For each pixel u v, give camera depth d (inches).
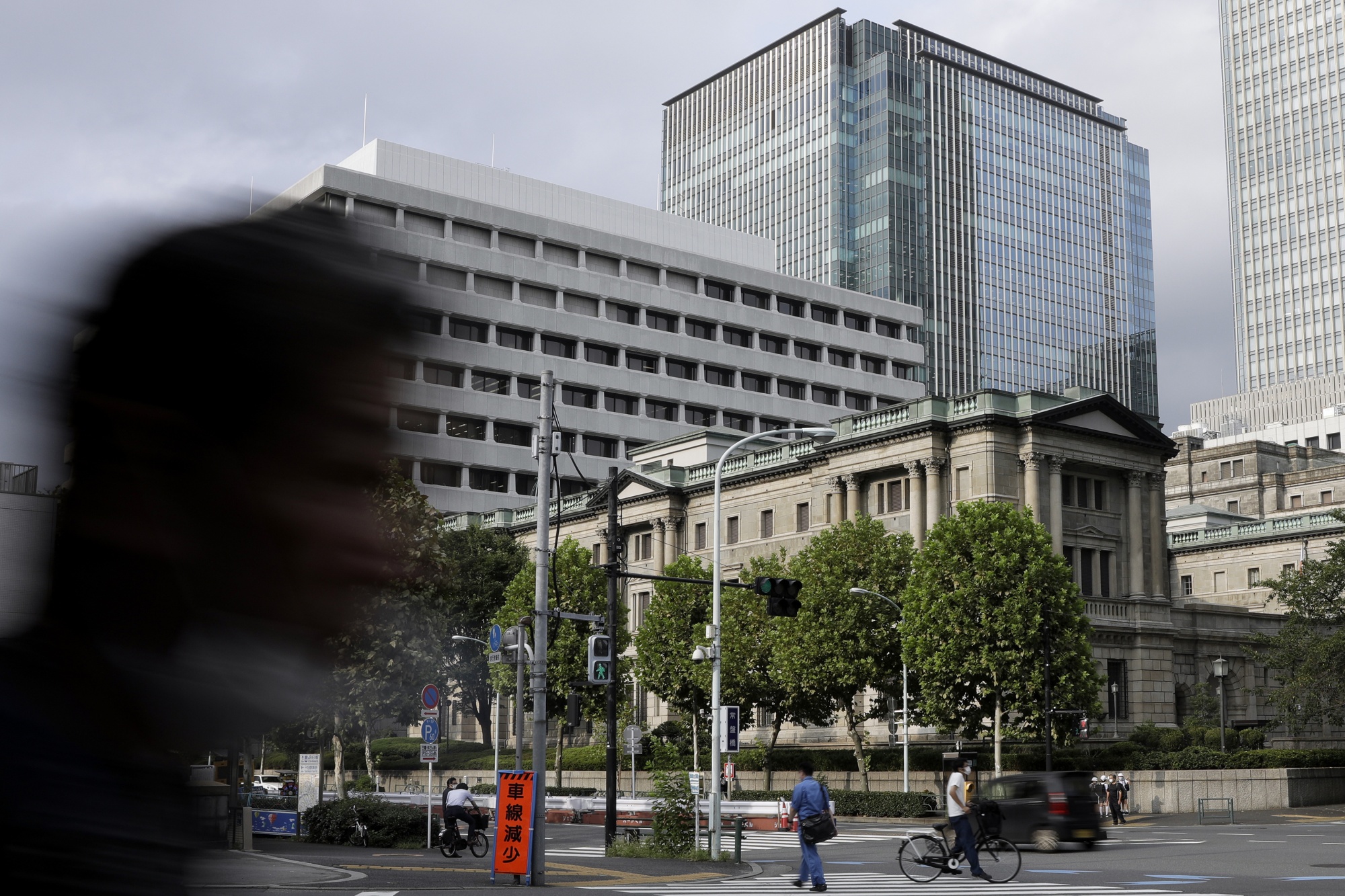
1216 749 2349.9
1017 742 2278.5
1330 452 5128.0
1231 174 7219.5
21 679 37.7
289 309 40.5
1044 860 1152.2
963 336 6742.1
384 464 42.9
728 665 2287.2
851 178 6791.3
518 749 1480.1
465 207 4143.7
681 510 3265.3
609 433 4303.6
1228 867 1041.5
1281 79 7076.8
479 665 2763.3
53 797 38.0
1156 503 2815.0
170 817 40.7
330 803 1323.8
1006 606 1980.8
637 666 2440.9
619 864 1127.0
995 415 2586.1
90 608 38.7
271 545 40.4
